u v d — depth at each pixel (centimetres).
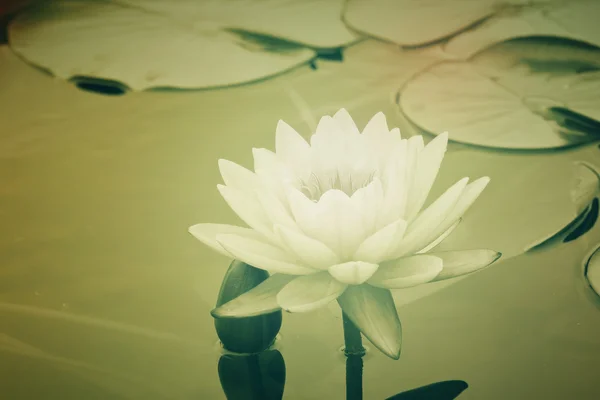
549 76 154
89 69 159
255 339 137
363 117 151
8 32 166
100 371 137
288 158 139
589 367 136
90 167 149
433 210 136
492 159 147
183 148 150
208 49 161
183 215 145
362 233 136
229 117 153
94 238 144
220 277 141
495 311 138
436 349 137
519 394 135
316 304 135
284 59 159
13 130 153
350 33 162
